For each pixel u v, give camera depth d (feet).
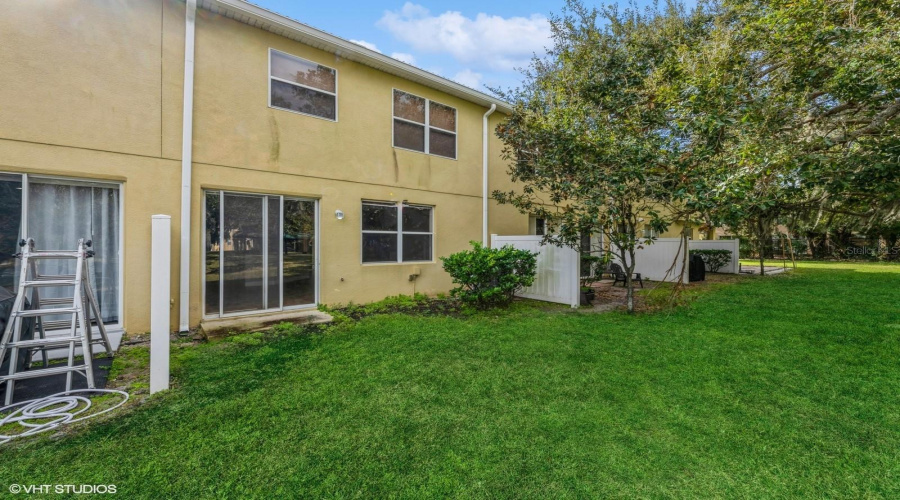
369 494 6.47
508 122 24.06
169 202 17.13
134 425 8.70
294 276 20.97
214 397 10.19
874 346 14.56
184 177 17.38
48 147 14.66
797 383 11.15
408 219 25.96
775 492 6.53
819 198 25.30
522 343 15.31
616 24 27.14
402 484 6.71
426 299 25.55
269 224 20.17
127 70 16.19
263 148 19.75
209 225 18.44
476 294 21.57
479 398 10.21
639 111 21.24
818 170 15.92
